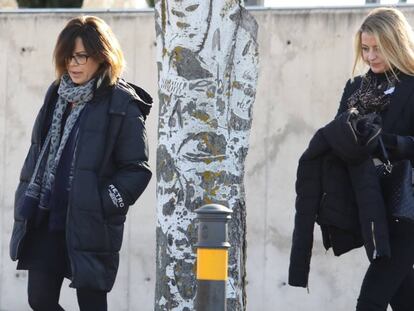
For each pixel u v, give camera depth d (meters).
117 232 9.04
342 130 8.70
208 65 8.94
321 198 9.09
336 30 13.61
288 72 13.73
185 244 9.01
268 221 13.81
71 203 8.86
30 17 14.38
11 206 14.44
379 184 8.80
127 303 14.23
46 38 14.37
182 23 8.94
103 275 8.93
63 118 9.20
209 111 8.96
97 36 9.04
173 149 9.02
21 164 14.41
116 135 8.98
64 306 14.36
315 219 9.10
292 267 9.12
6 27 14.45
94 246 8.88
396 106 9.02
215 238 7.41
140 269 14.20
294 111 13.73
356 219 8.99
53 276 9.08
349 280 13.55
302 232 9.09
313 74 13.69
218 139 8.98
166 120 9.06
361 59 9.68
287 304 13.77
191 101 8.97
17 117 14.42
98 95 9.04
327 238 9.27
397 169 8.83
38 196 9.07
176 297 9.05
